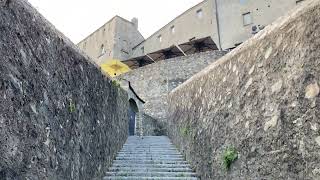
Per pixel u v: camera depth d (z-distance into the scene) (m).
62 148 3.60
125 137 10.34
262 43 3.83
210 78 6.02
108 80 6.72
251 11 23.95
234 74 4.69
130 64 25.44
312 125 2.72
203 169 6.00
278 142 3.24
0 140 2.29
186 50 22.72
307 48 2.88
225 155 4.57
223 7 25.53
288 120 3.09
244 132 4.11
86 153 4.70
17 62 2.63
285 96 3.18
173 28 29.25
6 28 2.50
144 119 15.70
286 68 3.21
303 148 2.82
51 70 3.37
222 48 24.19
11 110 2.48
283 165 3.11
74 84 4.14
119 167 7.02
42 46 3.17
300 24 3.04
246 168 3.96
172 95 10.23
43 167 3.04
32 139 2.83
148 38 31.42
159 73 19.55
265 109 3.58
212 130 5.54
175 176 6.55
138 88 19.92
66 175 3.70
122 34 32.50
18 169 2.55
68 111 3.86
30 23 2.94
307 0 3.05
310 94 2.78
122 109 9.51
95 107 5.37
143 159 7.81
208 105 5.95
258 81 3.83
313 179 2.65
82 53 4.62
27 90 2.78
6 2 2.54
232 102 4.64
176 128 9.23
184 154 7.84
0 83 2.34
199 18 27.14
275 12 22.83
